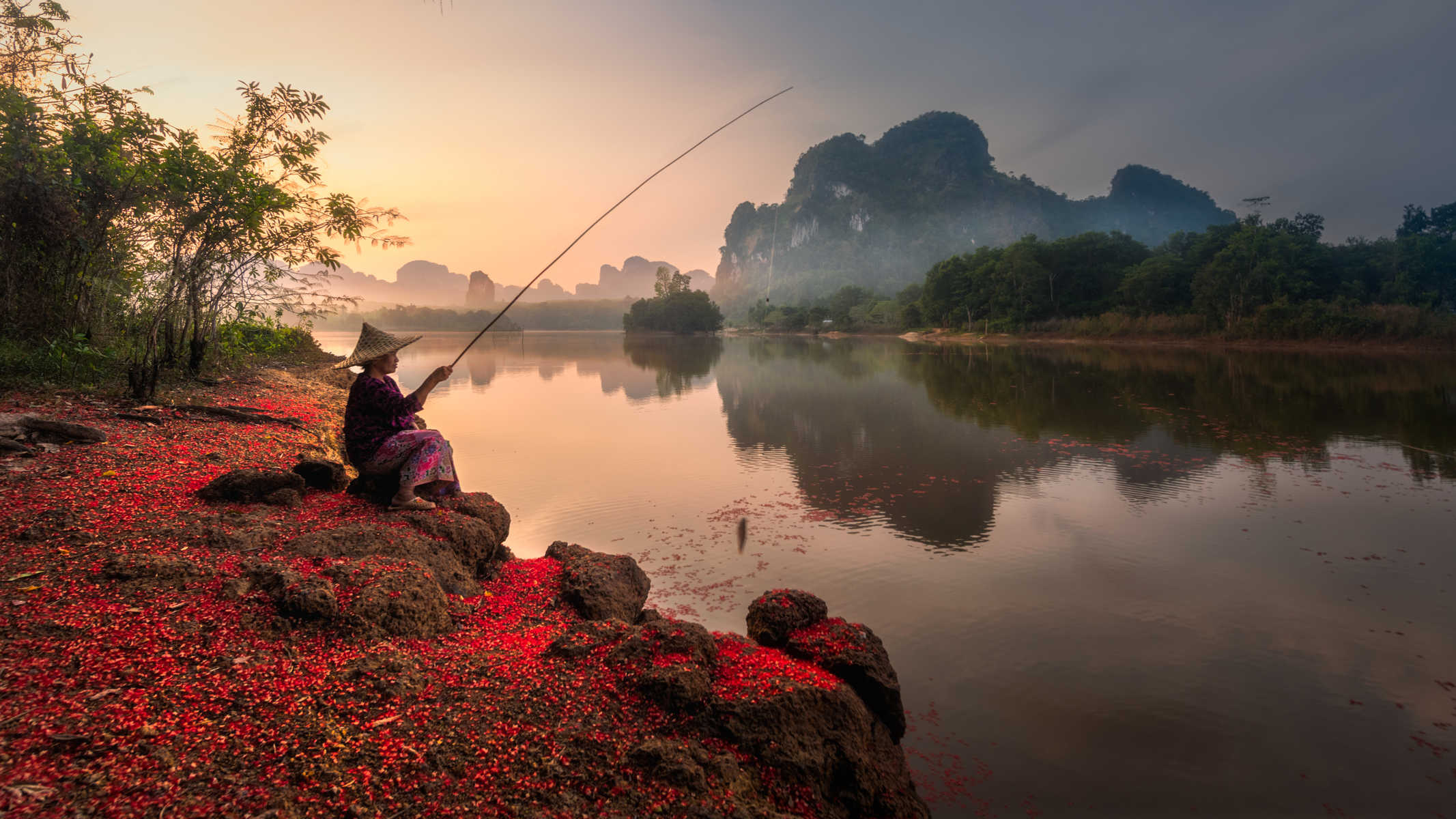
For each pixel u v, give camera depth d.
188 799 2.16
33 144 6.78
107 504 4.25
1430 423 15.66
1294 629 5.62
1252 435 14.41
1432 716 4.45
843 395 22.09
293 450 6.59
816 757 2.95
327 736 2.54
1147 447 13.20
